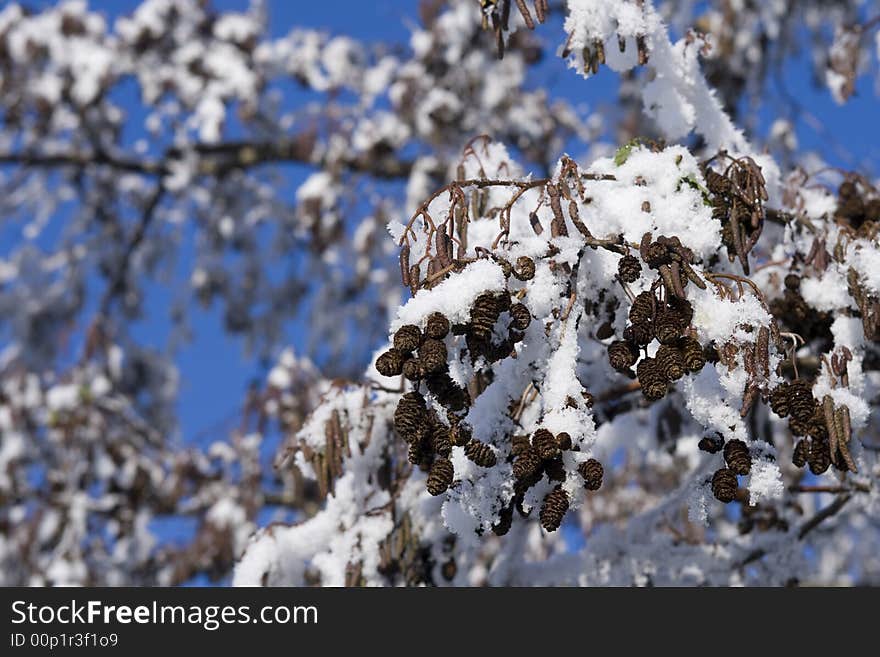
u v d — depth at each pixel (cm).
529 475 400
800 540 747
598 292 463
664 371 393
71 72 1549
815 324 559
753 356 418
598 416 682
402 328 380
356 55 1612
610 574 725
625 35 539
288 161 1641
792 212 604
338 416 613
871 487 694
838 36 809
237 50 1562
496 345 397
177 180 1619
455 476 425
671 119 586
